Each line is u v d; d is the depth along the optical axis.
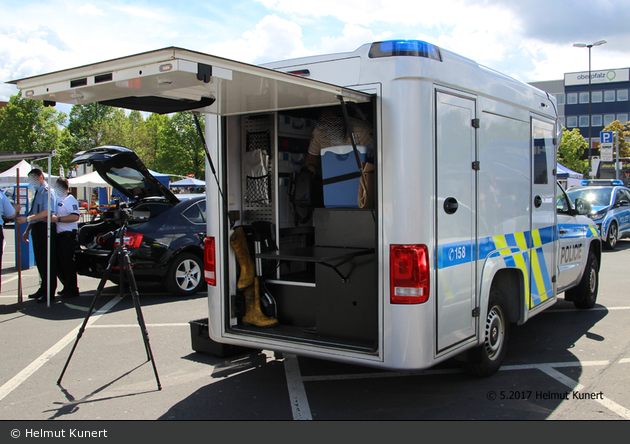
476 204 3.84
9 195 19.61
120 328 6.02
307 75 3.66
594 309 6.77
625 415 3.50
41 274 7.61
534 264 4.89
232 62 2.61
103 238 7.86
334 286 3.79
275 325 4.19
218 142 4.18
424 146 3.27
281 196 4.44
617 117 64.62
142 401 3.86
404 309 3.24
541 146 5.12
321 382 4.22
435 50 3.43
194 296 7.89
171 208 7.94
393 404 3.72
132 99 3.21
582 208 6.15
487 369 4.16
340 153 3.88
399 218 3.25
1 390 4.12
